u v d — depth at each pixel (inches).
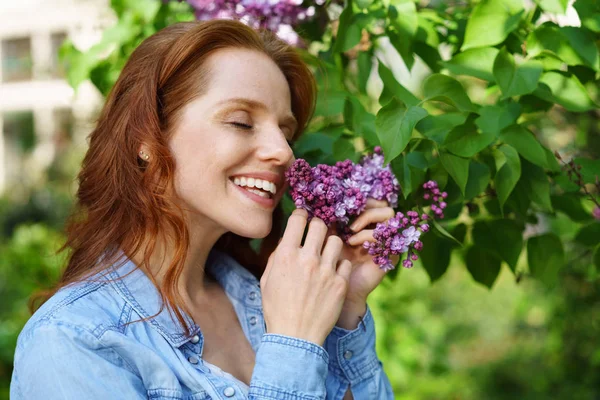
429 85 53.7
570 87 57.1
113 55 75.1
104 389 40.4
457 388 171.3
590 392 135.6
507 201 59.7
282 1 63.8
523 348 187.9
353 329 53.8
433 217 57.7
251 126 47.6
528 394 161.8
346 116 60.5
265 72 48.3
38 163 349.4
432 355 164.1
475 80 105.9
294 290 46.1
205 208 46.9
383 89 53.7
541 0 57.1
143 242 47.3
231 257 57.2
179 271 46.6
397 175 52.5
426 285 185.2
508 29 56.4
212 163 46.1
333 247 48.7
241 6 63.9
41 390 39.8
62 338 40.5
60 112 435.2
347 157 58.0
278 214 59.1
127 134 47.5
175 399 42.6
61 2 422.6
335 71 71.6
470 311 209.3
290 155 47.8
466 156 52.2
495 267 66.8
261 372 44.1
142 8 73.7
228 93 46.4
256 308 54.0
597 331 130.0
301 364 44.4
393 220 49.1
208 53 47.3
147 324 45.0
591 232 67.0
